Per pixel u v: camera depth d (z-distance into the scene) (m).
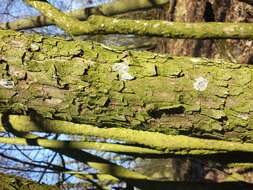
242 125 1.66
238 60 3.99
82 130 2.49
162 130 1.75
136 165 7.39
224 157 2.42
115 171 2.98
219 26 2.05
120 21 2.04
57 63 1.70
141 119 1.72
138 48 7.12
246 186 2.81
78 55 1.71
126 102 1.70
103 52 1.73
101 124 1.78
